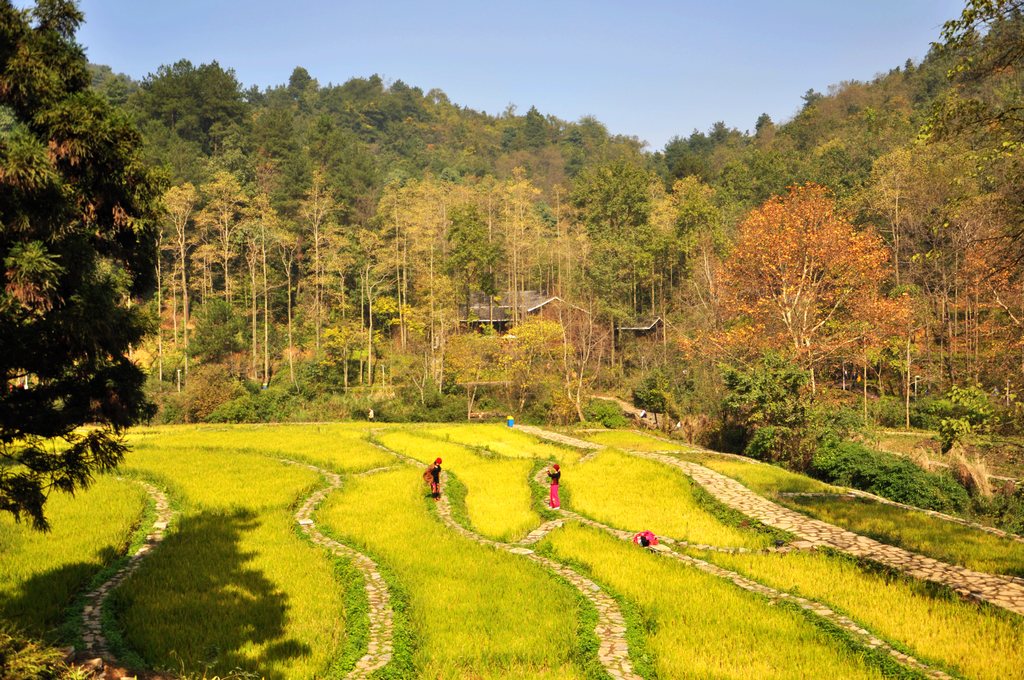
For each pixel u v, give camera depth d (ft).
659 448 127.03
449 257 241.76
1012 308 129.39
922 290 181.47
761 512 74.95
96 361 36.32
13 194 30.91
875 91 419.33
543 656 41.27
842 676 37.76
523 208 310.04
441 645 42.52
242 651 40.83
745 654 40.81
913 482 92.68
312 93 616.39
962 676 37.83
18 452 37.14
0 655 31.50
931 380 160.66
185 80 319.68
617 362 225.97
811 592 51.11
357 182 316.81
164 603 48.24
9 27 33.71
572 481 91.97
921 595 50.06
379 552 62.08
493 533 69.26
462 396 194.90
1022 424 63.72
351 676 38.70
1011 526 81.10
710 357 158.61
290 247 260.62
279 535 66.13
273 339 242.78
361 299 239.50
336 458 109.60
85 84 37.93
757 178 305.32
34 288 30.14
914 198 181.78
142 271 40.42
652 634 44.21
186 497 81.46
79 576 53.06
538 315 226.99
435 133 619.67
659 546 64.18
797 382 120.26
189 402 175.01
